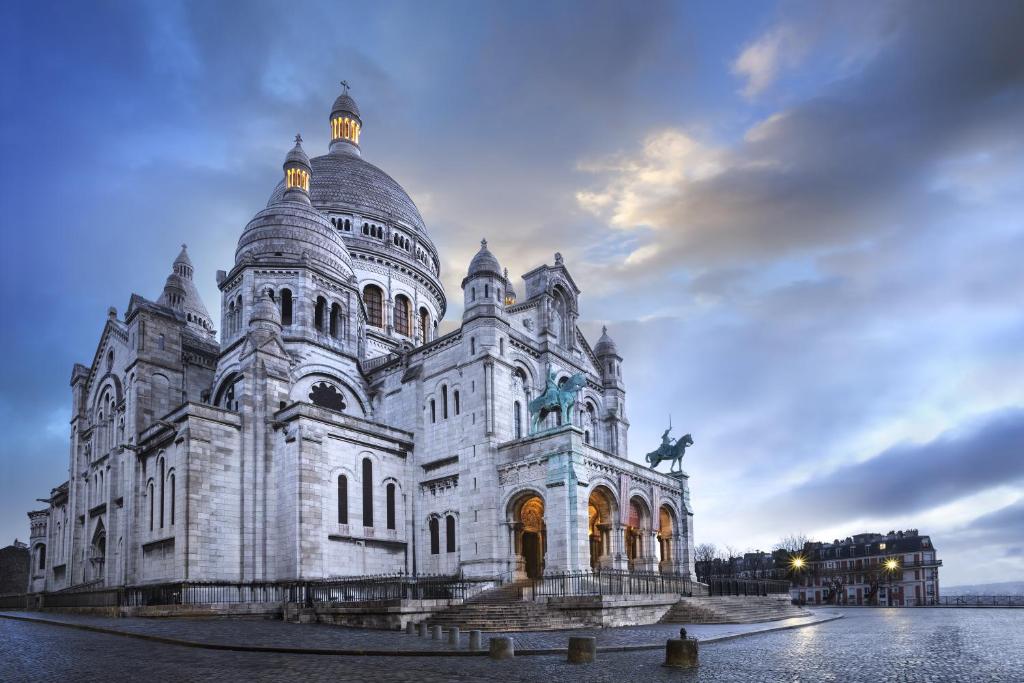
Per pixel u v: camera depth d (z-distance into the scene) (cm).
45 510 8969
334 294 6500
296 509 4903
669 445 6172
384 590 4188
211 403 6141
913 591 12925
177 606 4119
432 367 5931
